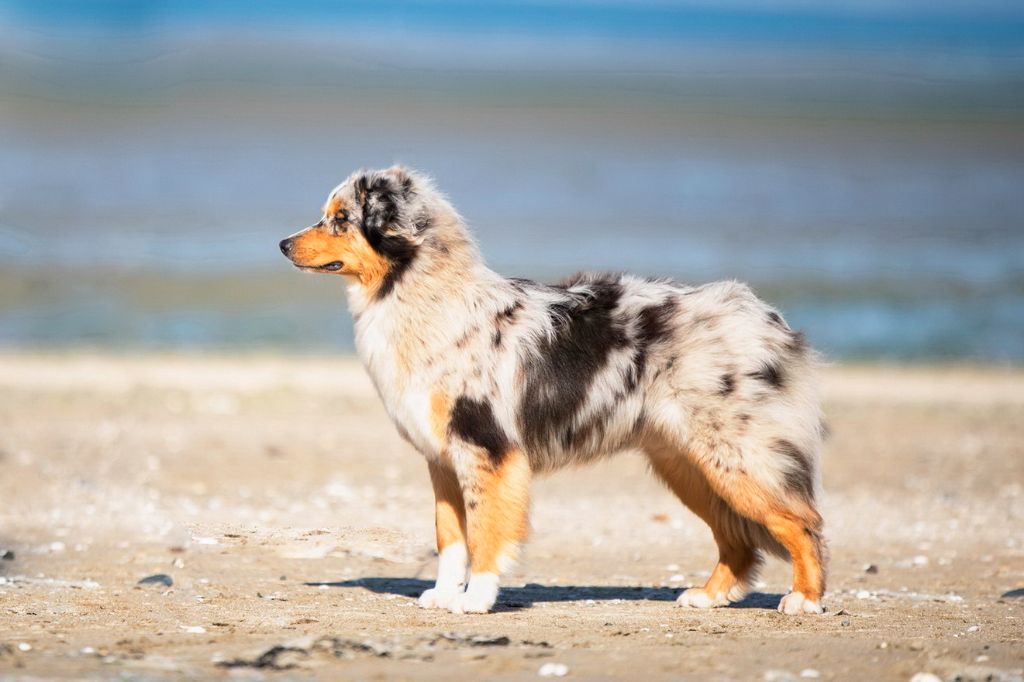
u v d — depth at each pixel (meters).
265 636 7.47
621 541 11.77
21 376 20.02
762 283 28.48
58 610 8.27
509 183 41.91
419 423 8.36
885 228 35.91
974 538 12.00
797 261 30.98
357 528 10.77
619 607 8.77
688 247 32.28
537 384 8.38
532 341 8.40
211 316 25.27
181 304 26.17
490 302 8.47
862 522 12.71
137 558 10.34
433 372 8.30
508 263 29.30
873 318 25.81
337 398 19.17
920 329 25.00
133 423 17.11
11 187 38.41
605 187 41.72
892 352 23.27
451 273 8.46
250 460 15.02
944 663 6.88
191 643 7.25
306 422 17.52
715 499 8.84
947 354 23.20
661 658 7.02
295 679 6.46
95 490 13.18
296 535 10.59
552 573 10.42
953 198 41.56
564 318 8.52
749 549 8.98
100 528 11.48
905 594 9.55
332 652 7.02
